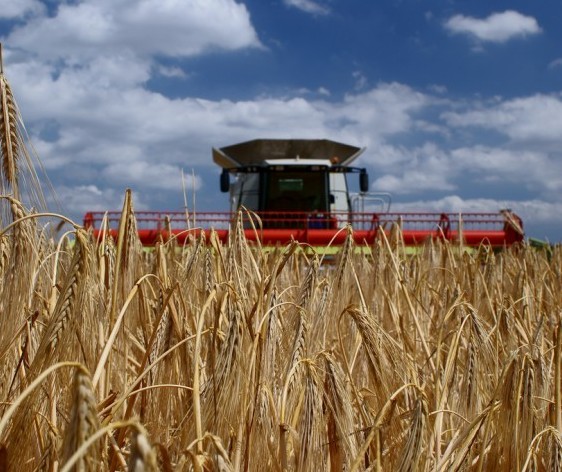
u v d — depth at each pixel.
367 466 3.09
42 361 2.39
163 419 3.12
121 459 2.46
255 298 3.94
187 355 3.13
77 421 1.63
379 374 3.24
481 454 3.14
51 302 3.05
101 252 3.43
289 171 22.55
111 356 3.01
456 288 5.03
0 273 2.81
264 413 2.81
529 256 9.24
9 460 2.32
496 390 3.17
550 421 3.26
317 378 2.73
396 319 4.49
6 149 2.99
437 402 3.36
